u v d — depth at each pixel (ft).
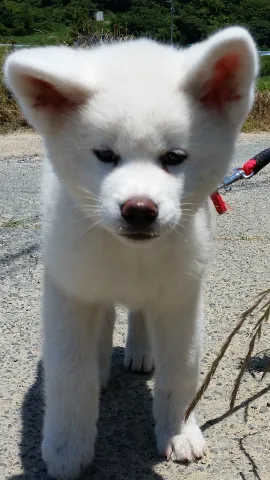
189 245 1.25
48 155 1.24
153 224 1.06
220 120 1.20
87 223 1.19
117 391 1.65
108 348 1.64
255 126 6.11
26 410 1.54
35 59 1.13
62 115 1.18
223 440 1.42
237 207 3.38
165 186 1.09
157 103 1.09
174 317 1.35
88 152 1.14
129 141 1.09
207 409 1.53
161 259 1.23
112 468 1.34
